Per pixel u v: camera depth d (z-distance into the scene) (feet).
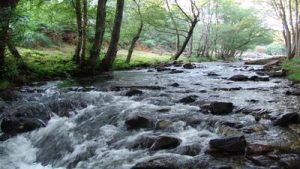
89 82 59.93
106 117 35.53
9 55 58.85
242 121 32.35
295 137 28.02
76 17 77.77
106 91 48.85
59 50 113.80
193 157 24.76
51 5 77.41
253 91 49.55
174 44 218.59
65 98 43.14
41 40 110.11
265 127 30.37
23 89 50.80
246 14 201.36
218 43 206.39
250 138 27.71
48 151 31.60
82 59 71.20
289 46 128.47
